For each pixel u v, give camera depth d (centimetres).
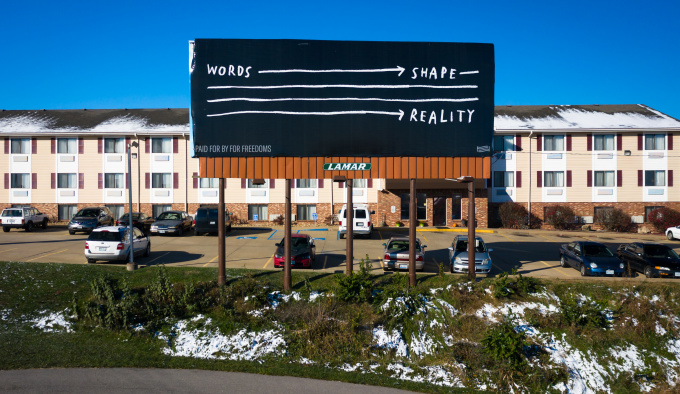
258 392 1123
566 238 3297
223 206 1747
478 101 1766
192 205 4131
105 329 1460
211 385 1147
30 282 1700
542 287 1769
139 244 2169
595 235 3519
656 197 3975
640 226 3950
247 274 1838
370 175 1756
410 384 1259
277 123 1730
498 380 1351
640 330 1570
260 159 1744
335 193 4156
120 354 1316
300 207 4178
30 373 1151
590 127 3984
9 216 3269
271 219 4141
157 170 4116
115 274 1820
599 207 4003
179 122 4366
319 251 2581
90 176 4116
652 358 1493
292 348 1431
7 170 4125
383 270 2061
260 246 2714
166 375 1195
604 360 1475
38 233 3238
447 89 1759
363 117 1739
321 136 1736
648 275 1984
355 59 1748
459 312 1644
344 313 1592
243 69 1727
